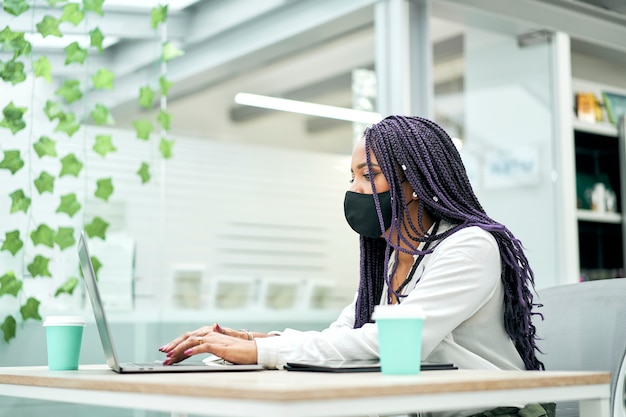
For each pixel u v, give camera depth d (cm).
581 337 166
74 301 262
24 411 248
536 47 393
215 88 438
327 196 343
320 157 344
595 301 168
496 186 405
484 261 144
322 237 338
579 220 407
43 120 263
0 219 252
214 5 356
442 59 418
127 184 279
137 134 282
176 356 144
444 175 157
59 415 253
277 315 321
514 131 399
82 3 270
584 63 409
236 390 90
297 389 86
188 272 302
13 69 257
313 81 476
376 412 92
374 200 158
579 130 398
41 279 256
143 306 280
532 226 393
